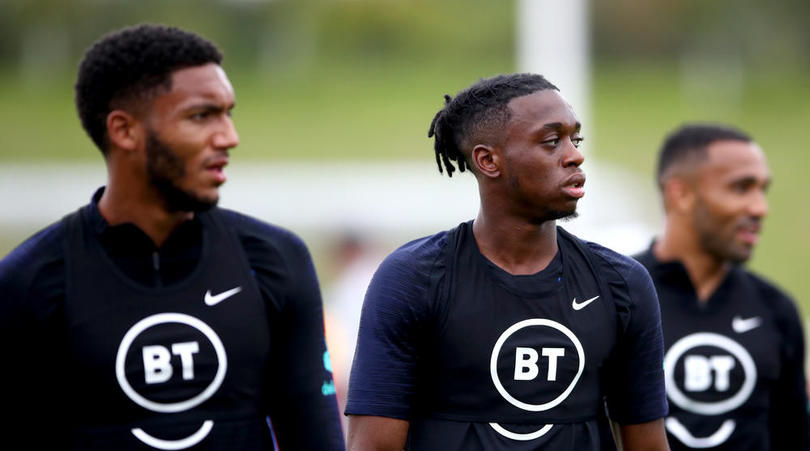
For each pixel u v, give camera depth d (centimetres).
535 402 1017
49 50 17188
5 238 6444
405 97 16688
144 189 1098
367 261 3206
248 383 1107
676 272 1540
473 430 1019
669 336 1517
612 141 13075
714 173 1554
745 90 15825
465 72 18100
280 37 18188
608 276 1059
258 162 11275
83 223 1109
